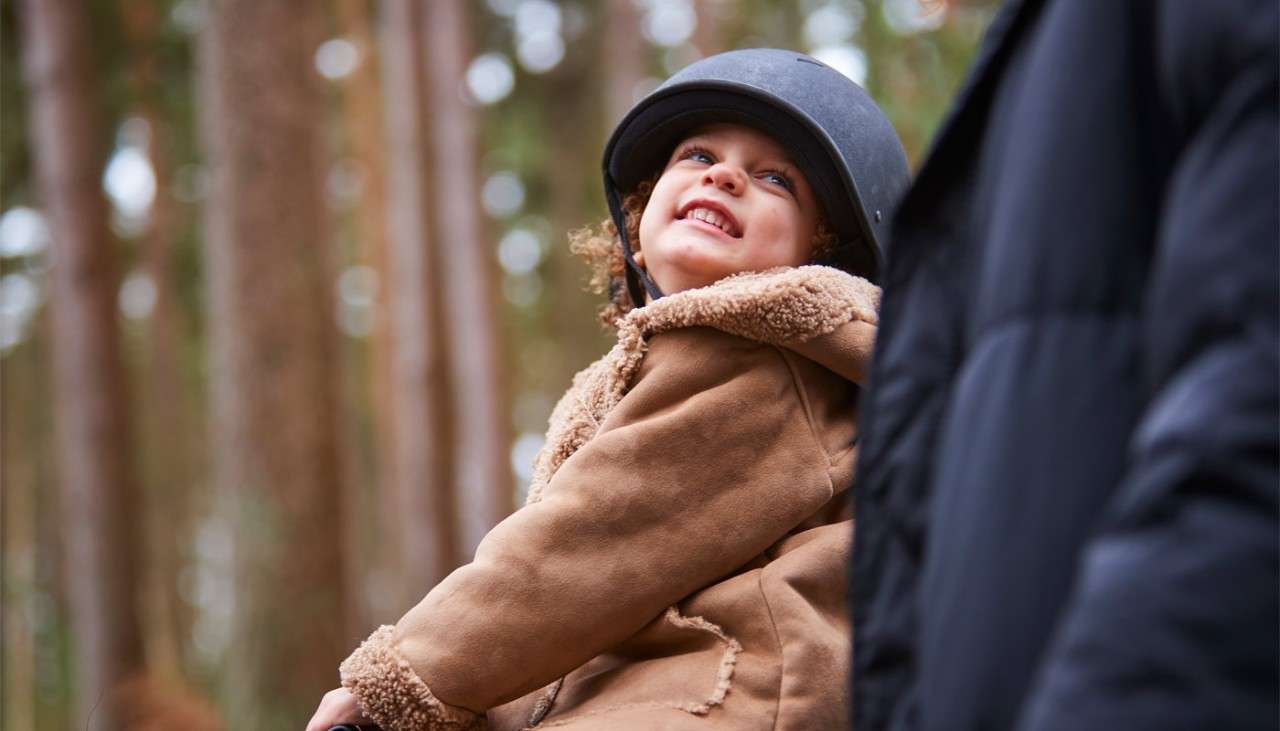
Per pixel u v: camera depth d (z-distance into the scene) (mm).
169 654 17453
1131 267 872
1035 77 920
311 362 8891
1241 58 801
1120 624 713
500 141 16969
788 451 1647
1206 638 692
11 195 14492
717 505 1619
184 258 17906
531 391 21906
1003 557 849
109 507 11039
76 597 11133
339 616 8523
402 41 12977
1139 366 854
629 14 12227
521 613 1579
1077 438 850
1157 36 883
